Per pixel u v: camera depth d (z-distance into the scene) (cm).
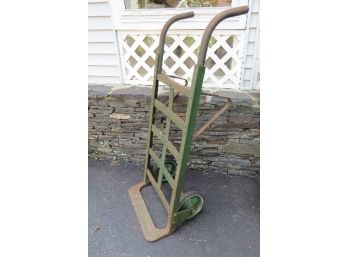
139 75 221
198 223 180
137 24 198
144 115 219
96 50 215
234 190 210
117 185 219
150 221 179
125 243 167
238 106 193
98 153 254
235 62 200
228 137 212
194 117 139
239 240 167
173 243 166
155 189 193
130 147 242
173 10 191
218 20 119
